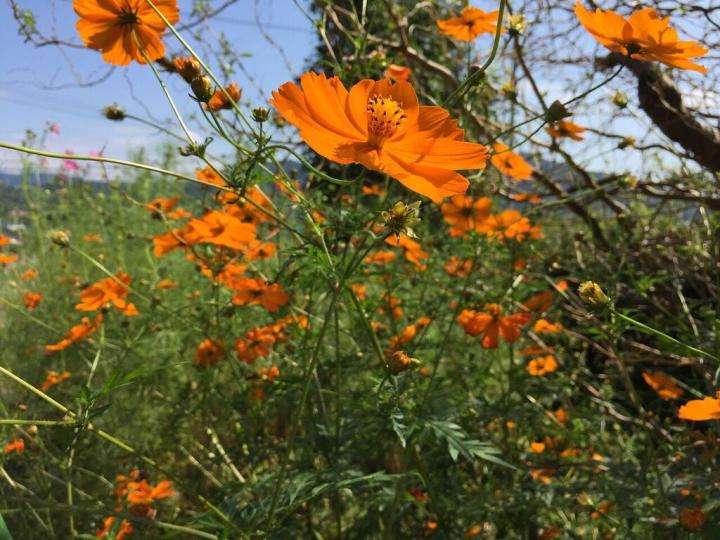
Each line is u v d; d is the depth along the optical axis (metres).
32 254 0.73
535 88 0.43
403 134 0.17
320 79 0.17
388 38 0.50
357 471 0.25
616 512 0.26
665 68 0.39
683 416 0.18
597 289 0.18
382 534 0.28
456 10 0.45
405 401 0.24
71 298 0.56
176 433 0.37
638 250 0.43
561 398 0.36
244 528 0.20
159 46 0.23
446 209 0.35
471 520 0.29
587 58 0.42
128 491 0.30
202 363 0.35
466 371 0.36
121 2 0.22
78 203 0.77
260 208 0.20
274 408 0.34
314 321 0.34
